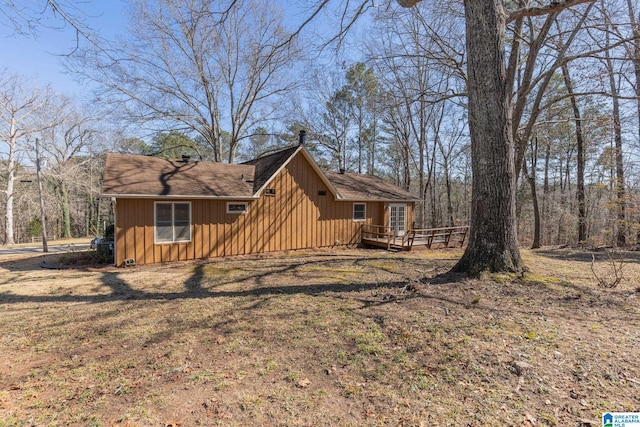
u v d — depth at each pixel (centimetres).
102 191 966
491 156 614
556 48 1090
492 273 607
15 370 351
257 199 1275
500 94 607
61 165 2598
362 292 623
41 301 617
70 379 329
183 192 1088
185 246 1116
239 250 1234
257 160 1627
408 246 1329
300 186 1396
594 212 1812
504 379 301
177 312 540
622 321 430
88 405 283
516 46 1074
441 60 1276
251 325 469
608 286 593
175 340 423
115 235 1002
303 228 1404
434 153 2577
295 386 306
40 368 354
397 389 295
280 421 255
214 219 1179
